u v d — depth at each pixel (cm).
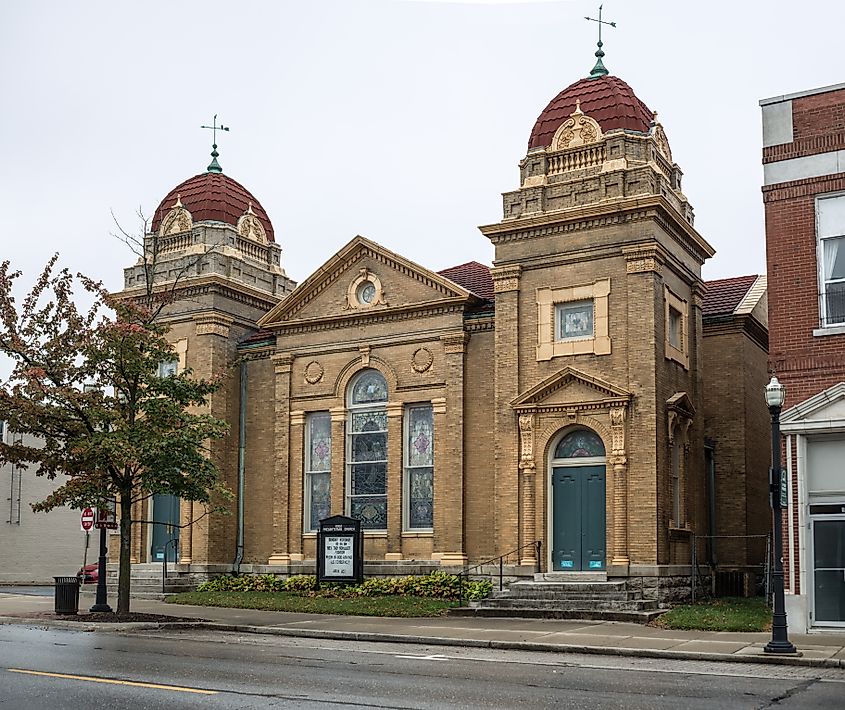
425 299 3128
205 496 2588
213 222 3600
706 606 2553
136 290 3603
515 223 2892
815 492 2181
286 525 3294
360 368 3228
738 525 3069
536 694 1328
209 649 1858
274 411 3425
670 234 2862
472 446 3006
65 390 2464
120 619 2422
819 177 2258
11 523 4938
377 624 2348
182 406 2653
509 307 2908
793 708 1240
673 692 1360
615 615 2403
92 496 2502
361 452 3231
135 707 1211
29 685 1373
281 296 3766
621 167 2806
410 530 3091
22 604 2920
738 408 3120
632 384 2708
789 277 2261
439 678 1477
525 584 2659
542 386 2798
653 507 2638
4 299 2512
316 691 1336
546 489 2803
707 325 3195
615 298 2770
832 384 2177
